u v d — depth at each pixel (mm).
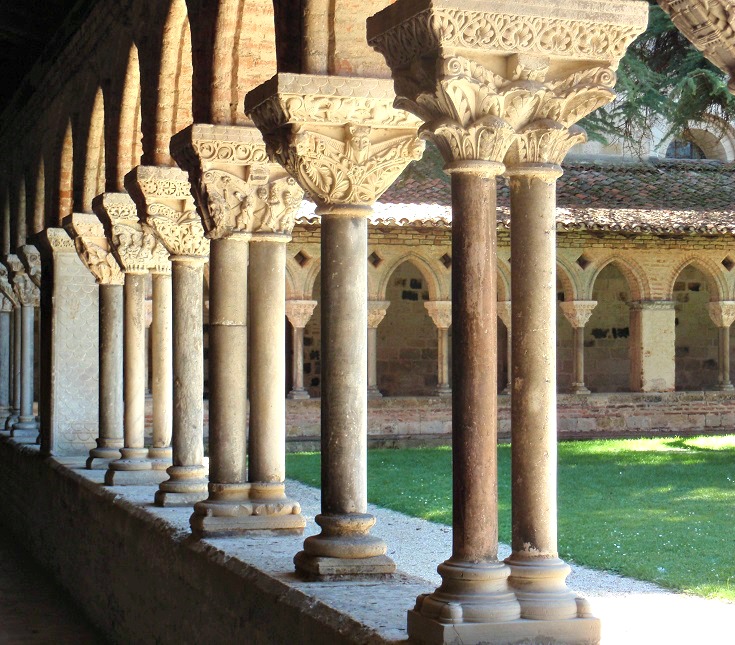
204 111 7434
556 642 4328
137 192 8539
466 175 4559
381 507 11961
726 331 23703
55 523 11586
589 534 9703
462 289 4562
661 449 18703
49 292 12867
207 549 6609
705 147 25516
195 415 8492
